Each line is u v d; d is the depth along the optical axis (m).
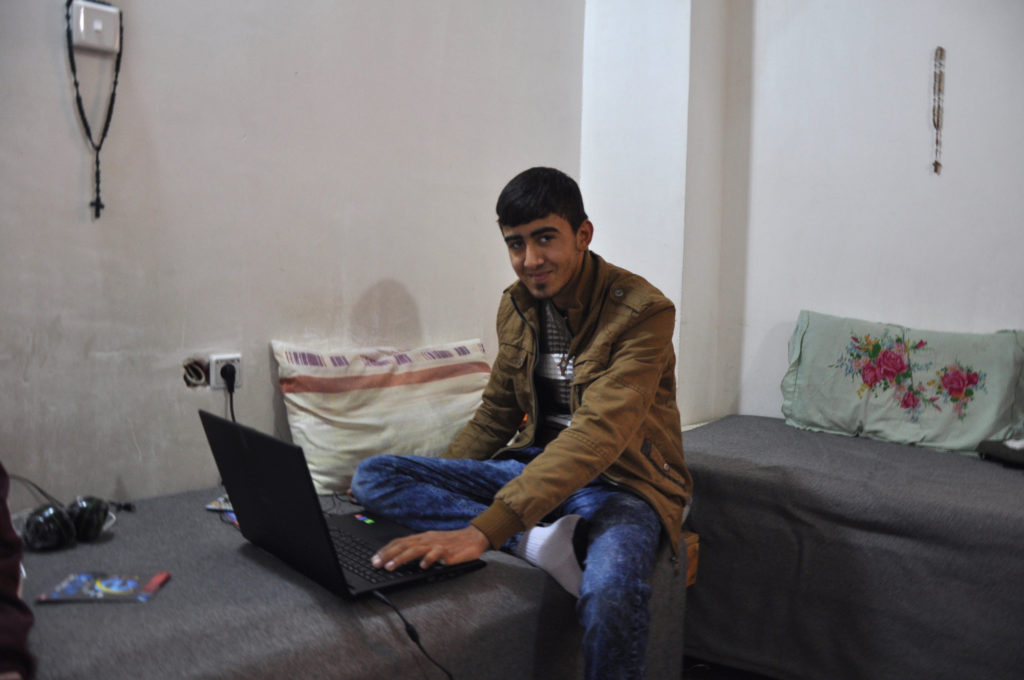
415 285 2.28
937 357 2.33
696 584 2.05
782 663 1.92
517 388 1.87
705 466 2.04
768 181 2.74
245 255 1.92
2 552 1.10
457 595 1.36
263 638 1.16
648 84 2.65
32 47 1.59
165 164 1.78
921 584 1.72
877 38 2.50
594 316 1.66
